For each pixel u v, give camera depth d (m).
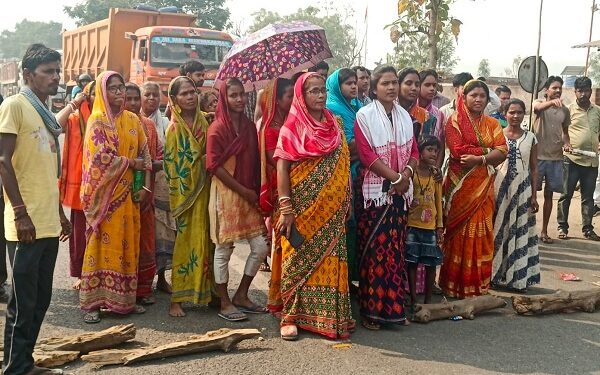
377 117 4.75
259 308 5.18
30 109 3.64
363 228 4.82
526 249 5.87
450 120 5.52
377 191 4.74
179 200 4.91
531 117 8.68
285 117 4.87
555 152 7.98
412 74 5.43
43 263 3.79
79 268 5.41
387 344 4.55
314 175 4.50
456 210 5.49
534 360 4.34
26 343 3.69
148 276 5.27
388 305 4.75
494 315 5.27
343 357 4.28
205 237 4.95
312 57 5.15
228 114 4.78
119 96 4.82
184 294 5.01
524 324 5.06
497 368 4.18
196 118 5.00
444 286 5.67
